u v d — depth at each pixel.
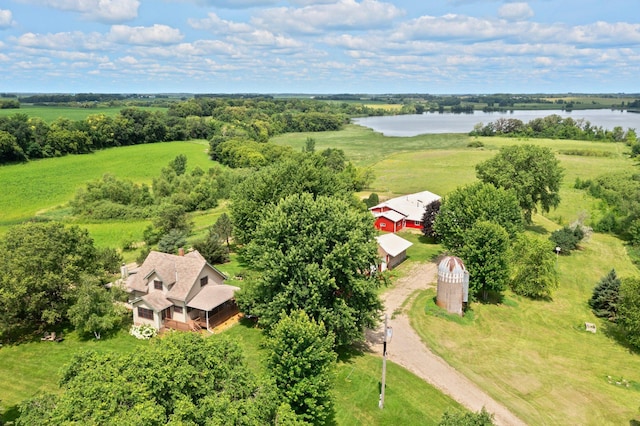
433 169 132.50
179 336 23.16
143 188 91.69
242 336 39.91
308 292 35.38
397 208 79.50
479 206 56.59
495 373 36.53
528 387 34.81
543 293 51.44
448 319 45.34
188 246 61.91
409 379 34.81
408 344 40.44
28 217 81.25
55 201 92.56
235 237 63.38
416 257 63.94
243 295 41.91
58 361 35.62
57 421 18.00
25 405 20.11
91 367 20.56
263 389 22.70
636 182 96.75
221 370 22.05
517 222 59.19
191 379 20.78
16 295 36.50
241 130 188.38
